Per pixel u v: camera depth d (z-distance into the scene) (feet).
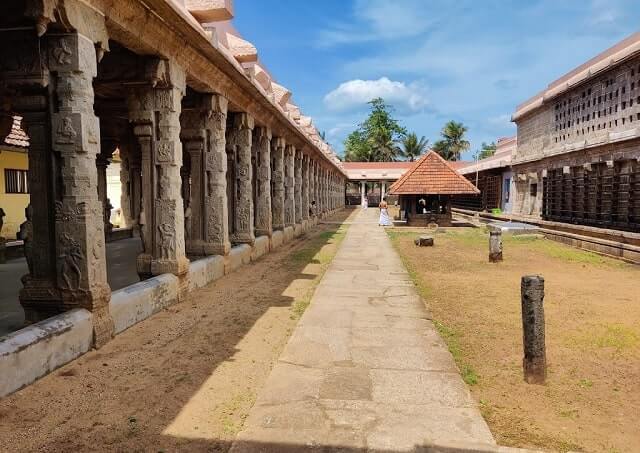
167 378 14.20
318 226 80.59
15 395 12.66
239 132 38.50
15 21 15.25
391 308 23.25
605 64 49.78
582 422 11.81
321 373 14.64
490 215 92.89
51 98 15.96
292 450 10.22
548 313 23.03
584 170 54.60
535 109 73.51
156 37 21.09
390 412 12.03
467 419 11.68
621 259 42.01
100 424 11.32
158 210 23.85
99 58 17.31
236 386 13.73
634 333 19.53
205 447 10.40
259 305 23.62
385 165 156.35
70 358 15.16
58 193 16.24
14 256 38.78
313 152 75.72
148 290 20.88
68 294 16.30
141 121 23.54
